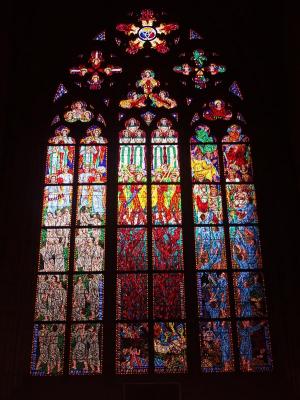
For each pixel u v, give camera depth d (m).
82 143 18.11
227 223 17.03
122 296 16.12
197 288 16.23
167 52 19.55
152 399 14.27
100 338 15.63
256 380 15.05
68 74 19.05
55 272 16.34
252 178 17.66
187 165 17.77
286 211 16.16
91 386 14.95
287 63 17.61
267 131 17.73
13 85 16.84
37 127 17.88
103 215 17.08
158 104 18.72
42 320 15.81
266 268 16.39
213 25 19.69
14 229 15.73
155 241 16.78
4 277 15.01
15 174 16.25
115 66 19.28
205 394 14.76
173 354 15.48
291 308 15.22
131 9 20.09
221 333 15.73
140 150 18.02
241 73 18.98
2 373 14.18
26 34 17.61
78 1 19.00
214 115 18.56
